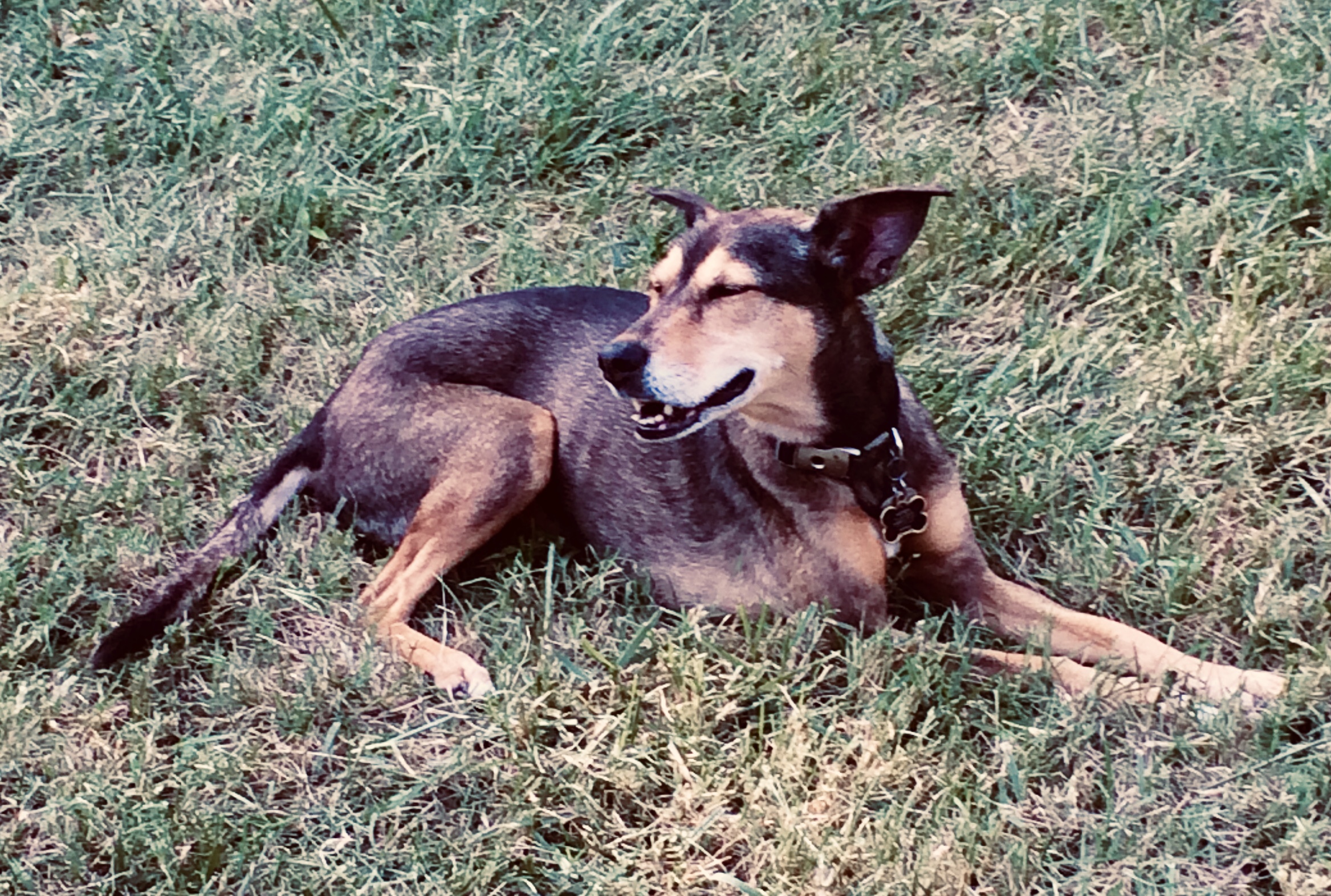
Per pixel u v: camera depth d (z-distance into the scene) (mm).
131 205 3623
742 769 2910
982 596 3039
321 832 2908
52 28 3875
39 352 3391
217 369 3383
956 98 3660
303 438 3199
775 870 2830
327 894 2855
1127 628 2992
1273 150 3432
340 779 2939
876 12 3785
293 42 3854
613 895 2824
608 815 2895
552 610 3086
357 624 3082
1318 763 2857
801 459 2977
